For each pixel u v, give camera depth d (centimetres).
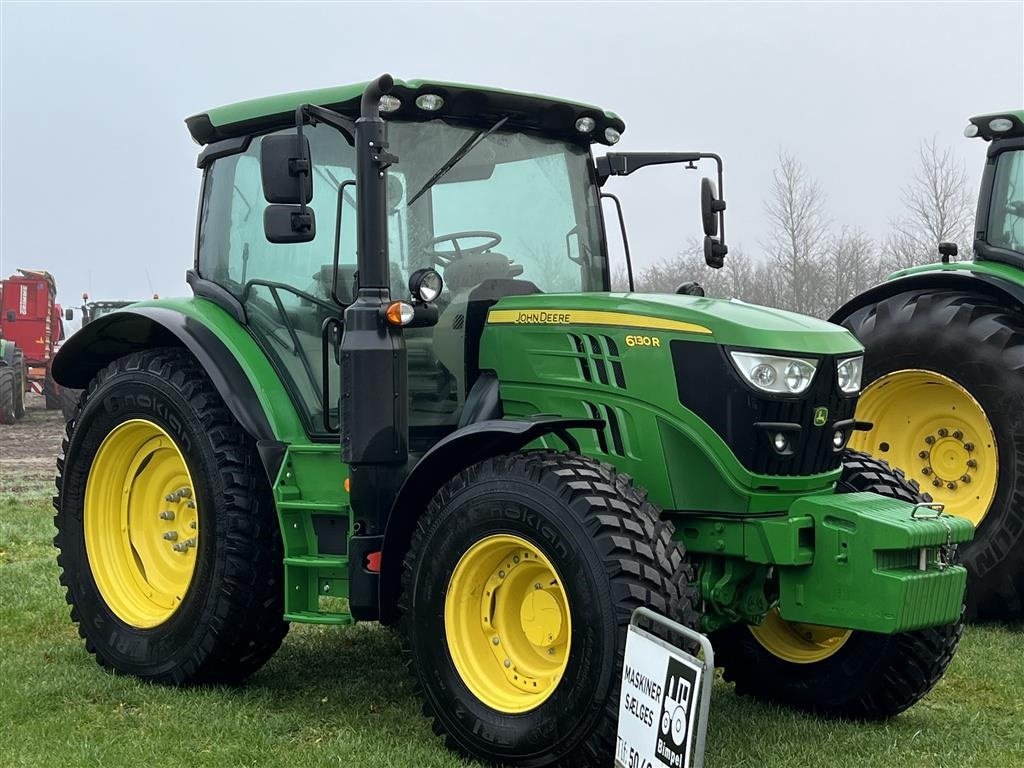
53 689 471
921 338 632
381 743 408
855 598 382
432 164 457
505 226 474
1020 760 401
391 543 414
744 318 401
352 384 414
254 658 475
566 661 366
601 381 414
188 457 477
